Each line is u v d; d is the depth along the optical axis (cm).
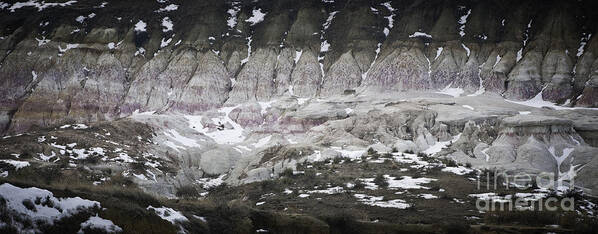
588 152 8206
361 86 11138
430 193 6700
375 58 11688
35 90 11469
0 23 13038
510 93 10638
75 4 13338
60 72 11731
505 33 11538
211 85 11462
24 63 12012
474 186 7031
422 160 8238
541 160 8181
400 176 7438
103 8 13062
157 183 7462
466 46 11469
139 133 9325
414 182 7162
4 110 11344
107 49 12219
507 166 8038
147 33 12650
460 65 11169
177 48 12269
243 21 12750
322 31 12444
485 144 8756
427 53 11475
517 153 8450
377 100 10369
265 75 11600
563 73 10600
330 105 10469
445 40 11581
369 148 8788
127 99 11519
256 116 10806
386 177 7438
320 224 5209
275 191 7275
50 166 6862
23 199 3856
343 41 12012
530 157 8231
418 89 10881
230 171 9238
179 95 11438
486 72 10981
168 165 8350
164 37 12631
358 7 12462
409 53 11319
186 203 5244
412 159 8294
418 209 6056
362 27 12106
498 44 11400
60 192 4206
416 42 11531
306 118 10200
